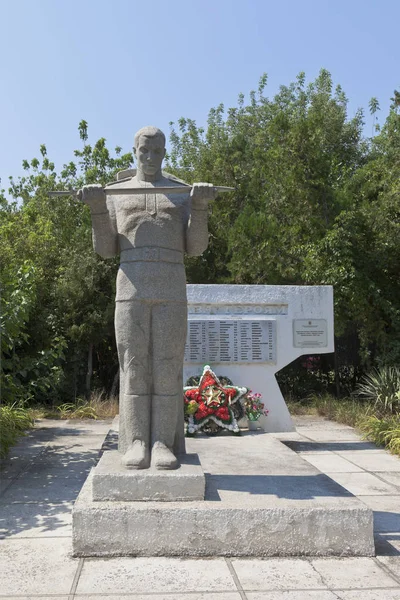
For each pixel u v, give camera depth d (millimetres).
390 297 11547
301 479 4645
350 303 11086
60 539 4191
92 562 3729
